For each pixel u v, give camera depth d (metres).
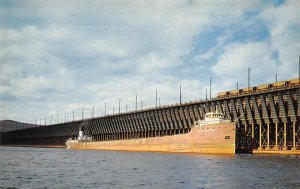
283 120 107.69
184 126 149.00
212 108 131.12
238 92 125.25
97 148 198.38
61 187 41.91
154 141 142.38
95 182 45.69
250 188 40.44
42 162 83.38
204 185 42.62
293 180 46.44
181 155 102.88
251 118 116.56
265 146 112.56
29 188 41.34
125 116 193.25
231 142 100.56
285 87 104.94
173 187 41.25
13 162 83.50
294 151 102.75
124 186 42.22
